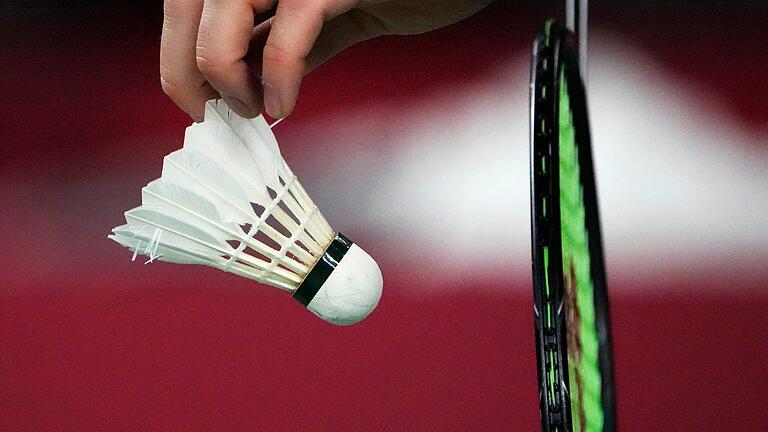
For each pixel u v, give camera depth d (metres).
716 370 2.35
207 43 0.85
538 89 0.79
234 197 0.85
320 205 3.15
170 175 0.85
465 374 2.33
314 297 0.87
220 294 2.68
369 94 3.86
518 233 2.93
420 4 0.95
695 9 4.51
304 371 2.38
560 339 0.78
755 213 3.02
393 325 2.52
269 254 0.87
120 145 3.64
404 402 2.26
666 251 2.85
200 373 2.40
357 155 3.43
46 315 2.66
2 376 2.43
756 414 2.21
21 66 4.36
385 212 3.09
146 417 2.27
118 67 4.30
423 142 3.51
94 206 3.22
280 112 0.86
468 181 3.24
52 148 3.62
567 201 0.84
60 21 4.79
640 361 2.38
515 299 2.62
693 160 3.36
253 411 2.26
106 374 2.42
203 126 0.86
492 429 2.17
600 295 0.90
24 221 3.13
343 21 0.96
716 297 2.62
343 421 2.22
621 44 4.25
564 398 0.78
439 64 4.08
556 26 0.82
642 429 2.18
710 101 3.77
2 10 4.85
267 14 0.93
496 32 4.33
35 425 2.27
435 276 2.74
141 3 4.88
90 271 2.84
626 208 3.08
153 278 2.77
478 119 3.67
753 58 4.07
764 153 3.39
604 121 3.64
